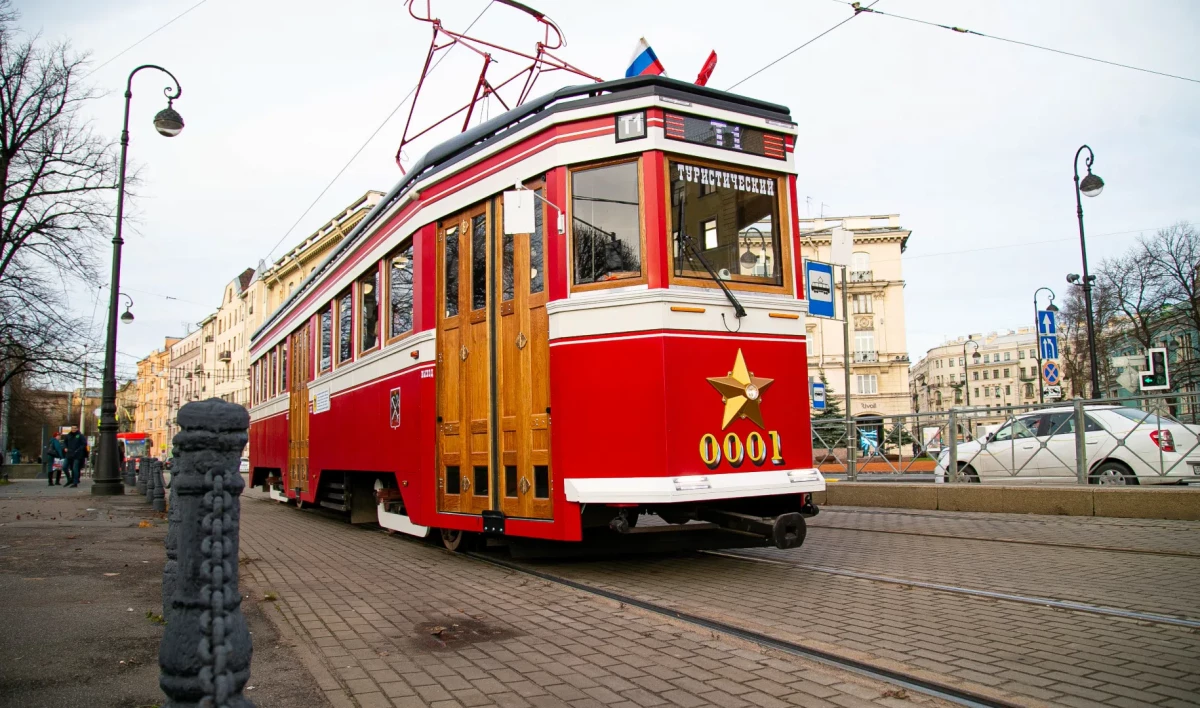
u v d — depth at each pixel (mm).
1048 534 8750
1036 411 11945
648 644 4793
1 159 24328
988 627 4957
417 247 8750
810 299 12844
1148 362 15898
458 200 8086
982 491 11383
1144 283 41094
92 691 3977
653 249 6516
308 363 13672
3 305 25812
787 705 3717
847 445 14570
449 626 5328
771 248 7164
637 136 6684
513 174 7391
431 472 8180
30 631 5156
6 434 46500
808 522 10891
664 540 6957
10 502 17359
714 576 6898
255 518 14195
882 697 3799
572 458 6531
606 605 5871
